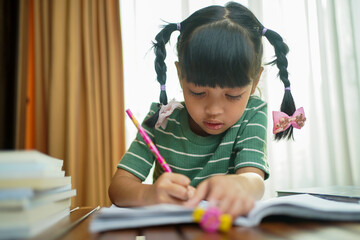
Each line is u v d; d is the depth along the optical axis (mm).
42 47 2195
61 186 537
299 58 2391
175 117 1021
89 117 2121
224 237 371
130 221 419
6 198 354
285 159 2309
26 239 350
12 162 385
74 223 479
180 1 2250
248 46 834
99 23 2172
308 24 2416
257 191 639
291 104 981
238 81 808
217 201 487
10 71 758
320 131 2410
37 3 2184
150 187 692
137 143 986
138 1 2236
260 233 386
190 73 824
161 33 1021
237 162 853
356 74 2480
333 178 2398
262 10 2357
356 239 349
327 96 2418
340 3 2502
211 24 842
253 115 946
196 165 974
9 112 751
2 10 744
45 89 2148
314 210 435
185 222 471
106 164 2100
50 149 2076
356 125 2463
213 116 824
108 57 2154
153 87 2174
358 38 2490
